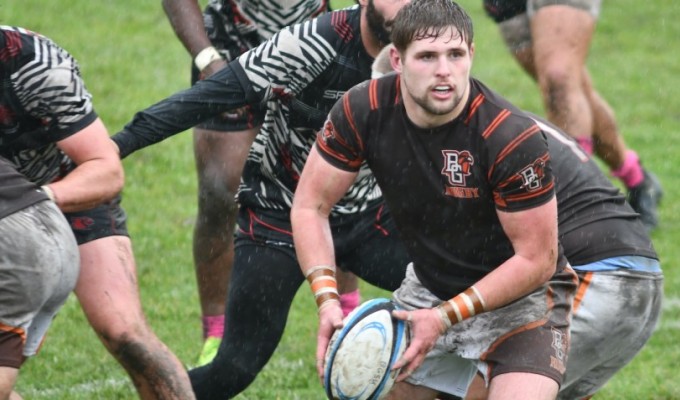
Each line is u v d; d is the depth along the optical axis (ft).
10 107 50.78
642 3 194.08
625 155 96.37
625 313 54.49
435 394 56.29
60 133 51.67
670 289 92.68
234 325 63.77
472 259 50.72
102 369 75.25
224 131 75.31
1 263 47.50
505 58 166.81
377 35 58.59
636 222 57.06
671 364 77.87
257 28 75.31
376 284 65.98
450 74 45.70
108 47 160.35
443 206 49.01
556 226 48.19
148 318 85.87
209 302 76.28
